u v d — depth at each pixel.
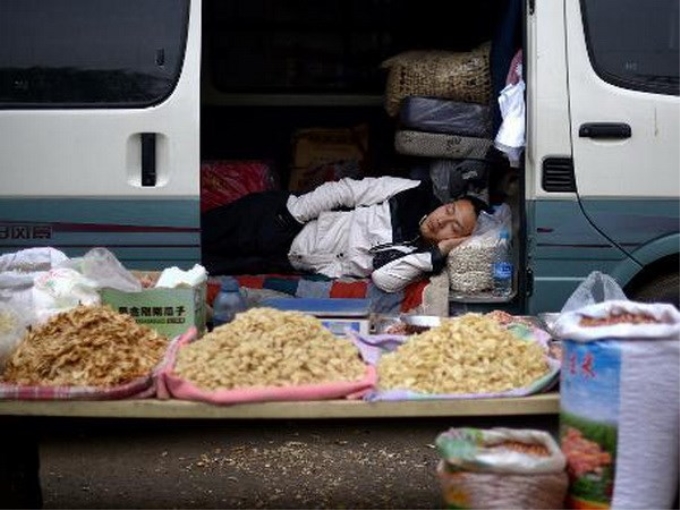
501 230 5.14
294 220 5.42
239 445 5.31
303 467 5.00
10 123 4.73
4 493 3.62
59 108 4.75
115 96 4.76
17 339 3.53
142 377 3.24
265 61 6.46
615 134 4.82
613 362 3.01
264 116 6.51
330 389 3.21
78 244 4.78
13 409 3.23
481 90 5.44
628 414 3.02
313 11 6.43
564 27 4.81
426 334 3.50
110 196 4.76
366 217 5.33
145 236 4.78
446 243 5.07
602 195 4.84
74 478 4.82
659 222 4.86
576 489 3.09
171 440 5.39
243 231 5.42
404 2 6.40
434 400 3.21
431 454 5.17
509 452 3.07
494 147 5.27
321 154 6.46
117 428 5.59
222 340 3.38
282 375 3.26
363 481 4.82
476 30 6.24
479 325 3.47
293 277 5.25
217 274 5.33
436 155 5.43
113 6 4.78
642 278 4.98
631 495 3.04
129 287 3.82
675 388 3.04
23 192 4.75
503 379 3.29
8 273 3.92
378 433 5.49
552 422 3.94
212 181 5.79
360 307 4.21
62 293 3.77
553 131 4.82
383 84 6.48
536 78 4.81
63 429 5.58
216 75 6.45
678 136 4.84
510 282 5.04
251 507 4.52
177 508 4.48
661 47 4.84
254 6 6.40
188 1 4.78
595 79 4.82
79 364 3.31
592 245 4.86
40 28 4.77
